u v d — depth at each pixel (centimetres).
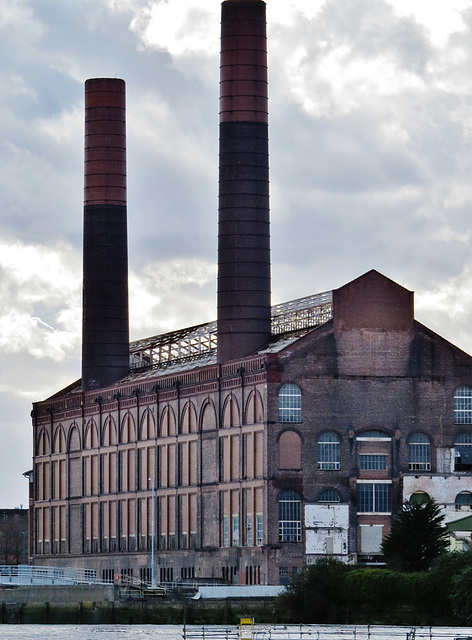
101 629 18650
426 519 18862
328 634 16200
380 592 17650
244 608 18838
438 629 16875
